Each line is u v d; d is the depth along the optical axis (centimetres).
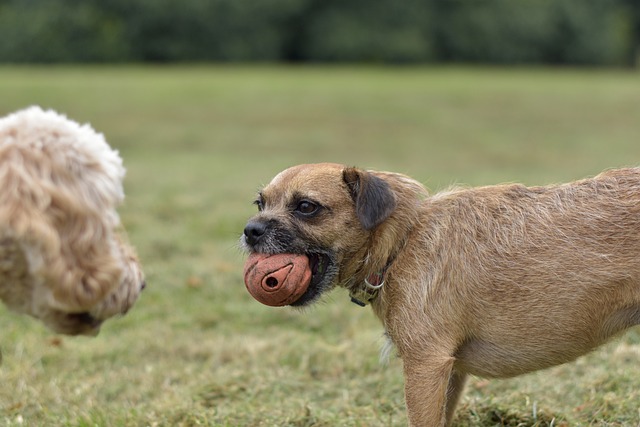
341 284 484
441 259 457
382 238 468
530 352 454
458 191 486
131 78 3388
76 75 3541
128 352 684
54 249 315
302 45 5822
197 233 1047
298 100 2819
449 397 498
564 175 1620
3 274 336
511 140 2222
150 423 526
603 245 441
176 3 5388
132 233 1034
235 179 1497
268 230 464
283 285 454
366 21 5834
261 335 727
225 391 589
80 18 5284
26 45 5216
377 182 465
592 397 547
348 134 2311
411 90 3102
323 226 466
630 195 451
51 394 593
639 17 6994
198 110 2605
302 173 480
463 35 5972
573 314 443
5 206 310
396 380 604
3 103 2488
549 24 6081
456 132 2350
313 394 593
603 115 2577
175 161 1819
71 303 329
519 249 450
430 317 453
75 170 330
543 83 3481
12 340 697
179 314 774
